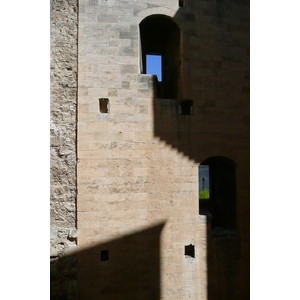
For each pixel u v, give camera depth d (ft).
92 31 27.96
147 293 28.04
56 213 27.25
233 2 31.01
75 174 27.61
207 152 29.89
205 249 29.40
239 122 30.83
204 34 30.17
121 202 27.94
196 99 29.81
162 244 28.45
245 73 31.12
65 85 27.84
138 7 28.76
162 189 28.71
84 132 27.58
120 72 28.30
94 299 27.20
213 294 29.48
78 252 27.12
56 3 27.99
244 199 30.91
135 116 28.45
